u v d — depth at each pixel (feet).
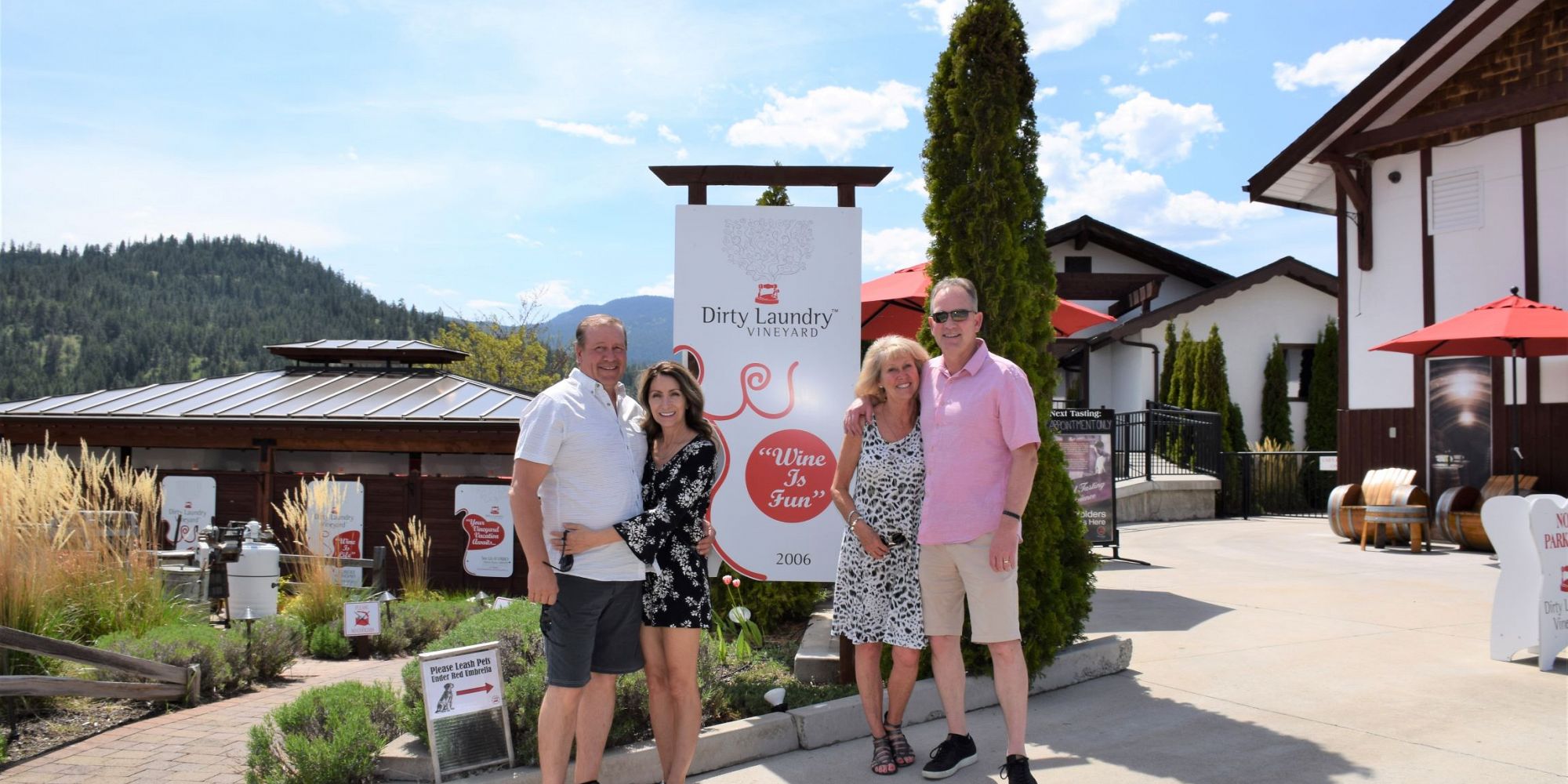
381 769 13.58
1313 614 24.72
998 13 17.75
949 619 13.80
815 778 13.84
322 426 37.29
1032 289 18.01
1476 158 40.63
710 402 17.42
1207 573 32.91
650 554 12.11
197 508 38.22
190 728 17.61
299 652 25.35
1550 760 13.70
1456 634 22.04
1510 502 19.52
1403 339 35.73
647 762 13.69
